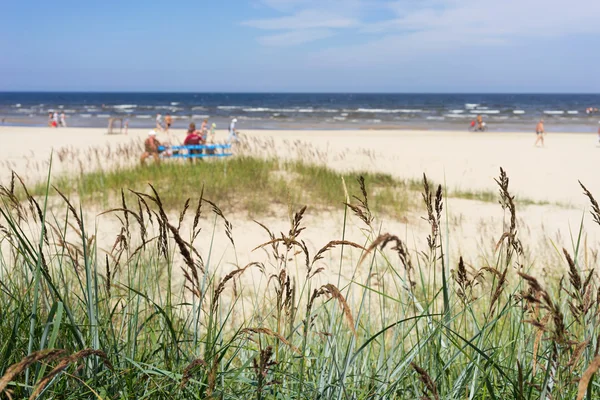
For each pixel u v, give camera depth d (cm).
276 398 204
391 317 344
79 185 1184
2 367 187
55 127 4812
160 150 1583
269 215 1065
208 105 12219
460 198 1473
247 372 236
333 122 6525
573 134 4672
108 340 216
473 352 235
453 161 2450
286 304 206
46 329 160
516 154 2825
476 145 3362
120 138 3522
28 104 12194
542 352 242
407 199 1277
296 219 191
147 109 9988
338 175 1496
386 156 2581
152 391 188
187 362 214
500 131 5122
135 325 226
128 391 188
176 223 963
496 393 219
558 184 1891
